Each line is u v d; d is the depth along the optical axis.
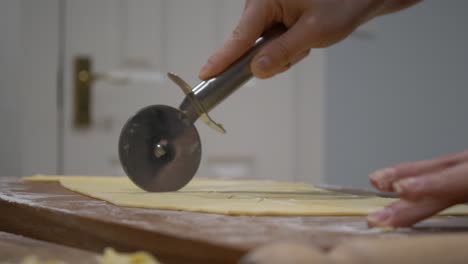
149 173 0.85
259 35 0.90
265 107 2.05
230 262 0.50
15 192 0.88
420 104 2.29
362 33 2.09
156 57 1.86
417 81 2.28
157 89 1.86
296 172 2.10
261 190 0.94
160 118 0.84
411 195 0.58
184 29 1.90
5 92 1.59
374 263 0.39
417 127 2.29
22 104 1.66
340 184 2.08
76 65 1.74
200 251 0.52
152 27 1.85
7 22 1.59
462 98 2.42
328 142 2.03
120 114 1.81
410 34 2.25
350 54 2.07
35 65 1.69
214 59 0.86
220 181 1.11
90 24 1.76
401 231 0.58
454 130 2.41
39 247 0.64
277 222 0.63
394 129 2.22
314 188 1.00
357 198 0.86
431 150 2.34
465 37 2.41
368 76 2.13
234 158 2.02
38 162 1.70
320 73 2.02
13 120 1.61
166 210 0.70
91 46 1.76
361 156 2.13
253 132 2.04
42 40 1.69
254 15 0.89
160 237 0.56
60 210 0.68
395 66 2.21
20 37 1.62
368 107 2.13
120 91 1.81
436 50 2.33
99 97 1.78
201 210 0.69
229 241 0.51
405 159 2.26
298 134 2.09
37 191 0.90
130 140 0.83
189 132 0.85
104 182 1.02
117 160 1.82
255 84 2.04
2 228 0.77
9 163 1.61
